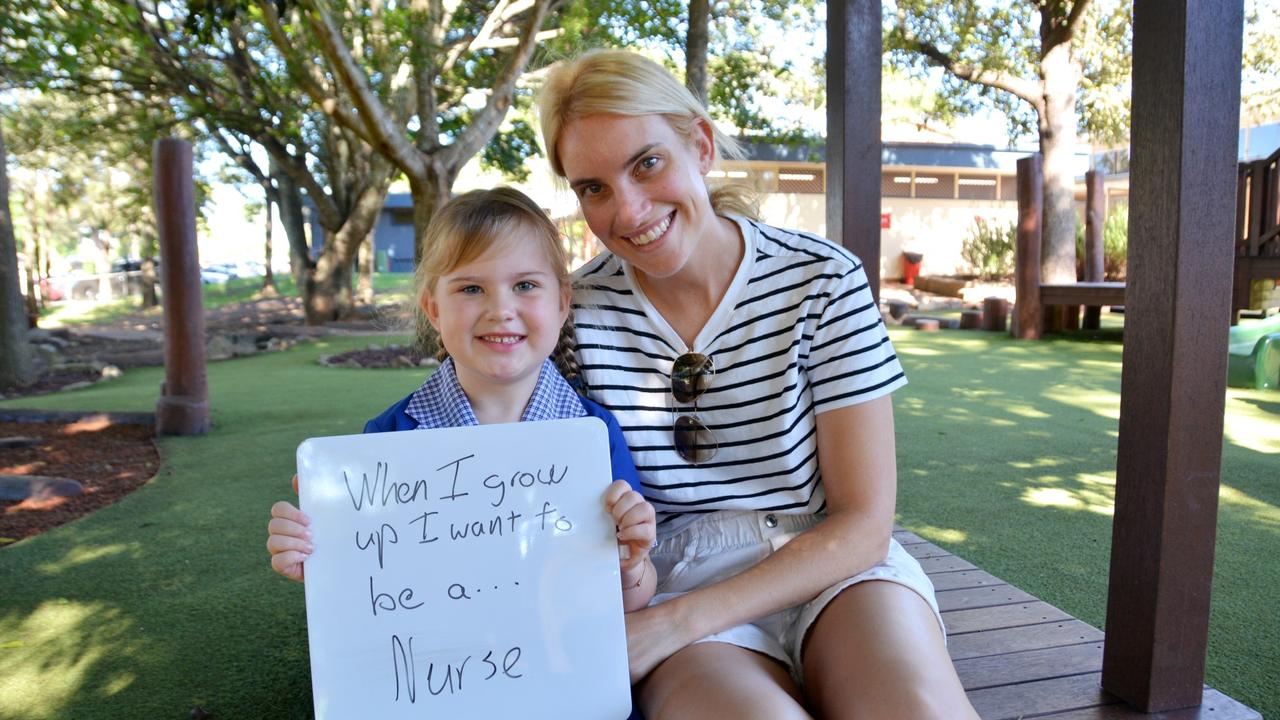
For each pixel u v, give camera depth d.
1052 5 11.19
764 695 1.18
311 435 5.03
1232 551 2.89
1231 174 1.48
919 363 7.59
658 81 1.40
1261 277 7.79
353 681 1.24
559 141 1.45
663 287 1.54
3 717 2.01
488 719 1.26
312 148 13.95
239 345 10.05
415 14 8.29
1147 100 1.50
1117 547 1.64
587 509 1.30
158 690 2.12
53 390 7.52
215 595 2.71
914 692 1.16
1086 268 11.20
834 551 1.39
